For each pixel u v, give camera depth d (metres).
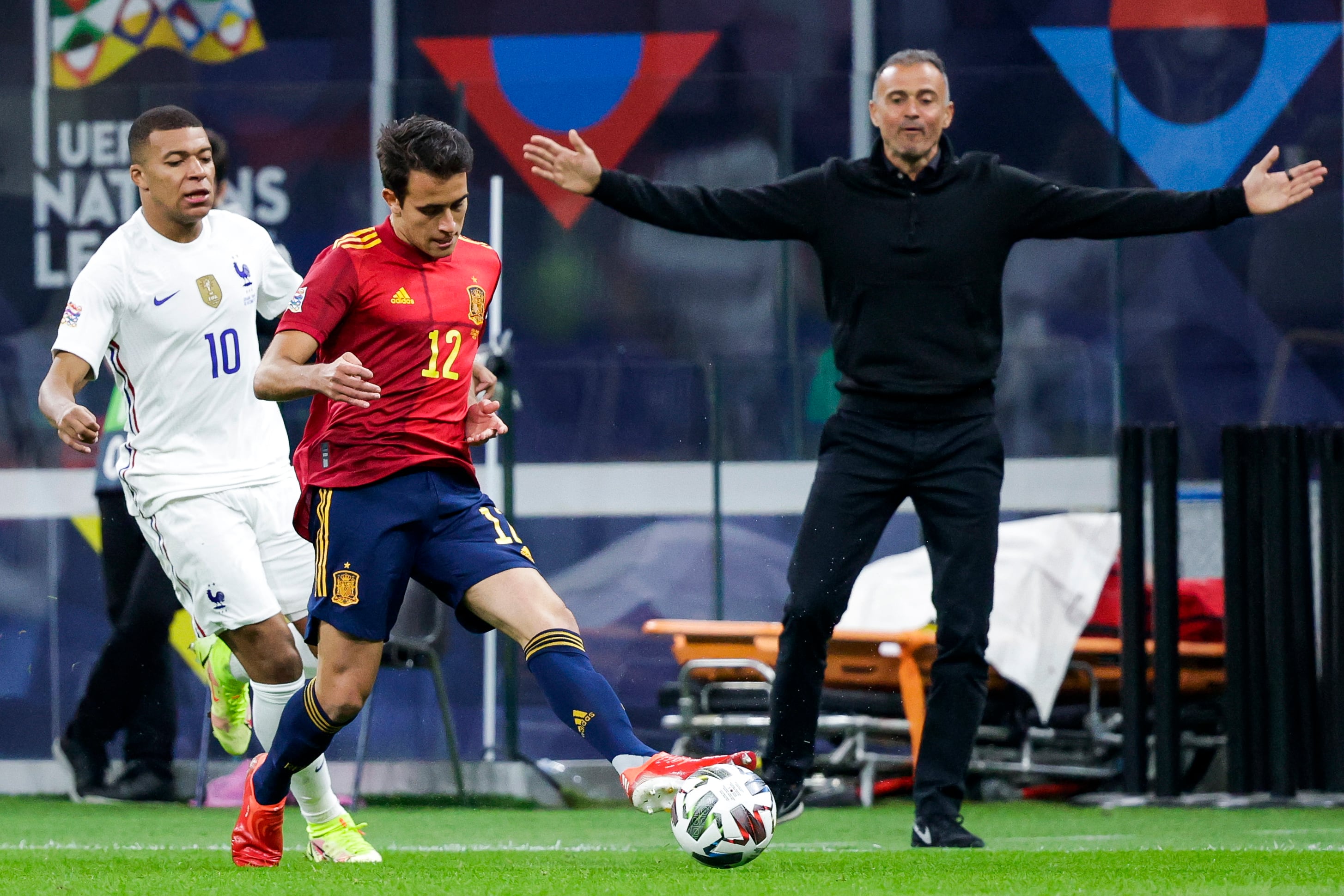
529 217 24.83
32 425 23.94
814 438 24.22
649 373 24.38
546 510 24.11
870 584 22.52
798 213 15.40
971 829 18.25
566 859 13.41
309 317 11.16
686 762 10.56
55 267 24.16
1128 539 20.47
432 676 23.06
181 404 13.91
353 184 24.62
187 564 13.77
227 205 24.55
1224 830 17.80
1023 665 21.11
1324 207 26.67
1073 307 24.23
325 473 11.53
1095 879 10.71
